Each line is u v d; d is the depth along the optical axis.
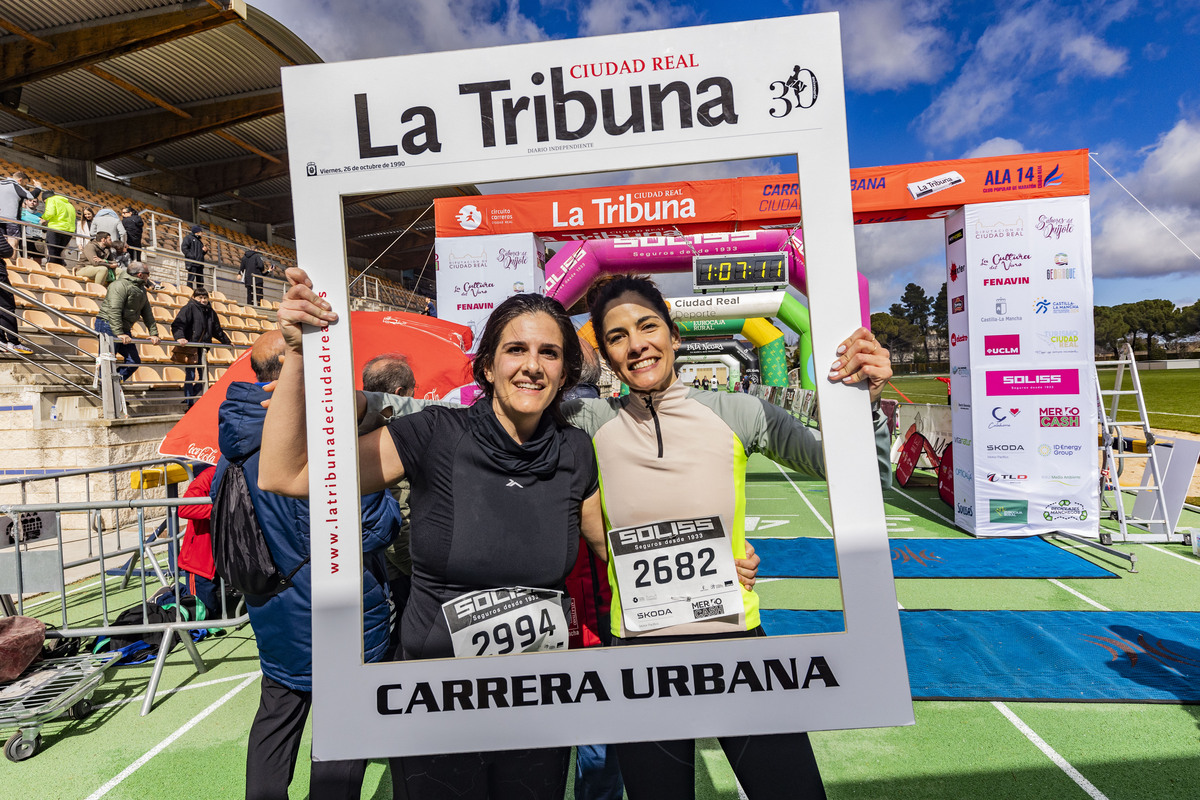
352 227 10.35
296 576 1.52
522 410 1.28
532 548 1.28
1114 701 2.57
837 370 1.18
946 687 2.73
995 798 2.02
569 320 1.38
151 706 2.81
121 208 14.16
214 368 8.67
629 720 1.17
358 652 1.18
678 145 1.20
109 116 13.20
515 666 1.17
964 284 5.46
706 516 1.38
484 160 1.22
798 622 3.38
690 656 1.17
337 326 1.22
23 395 5.92
